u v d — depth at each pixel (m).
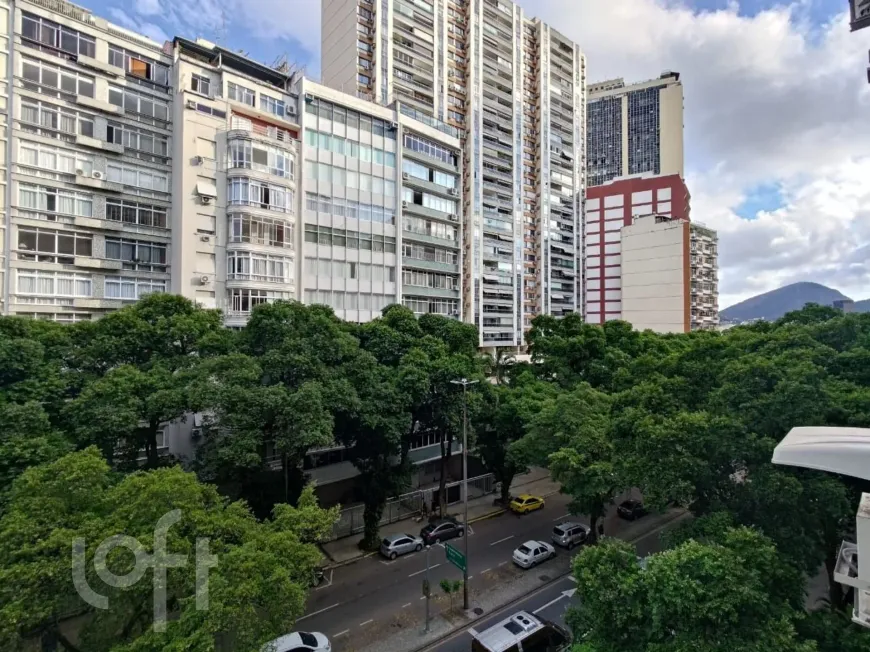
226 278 29.12
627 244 71.38
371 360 21.95
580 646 11.77
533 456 22.25
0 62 22.84
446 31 56.66
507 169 61.38
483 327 57.75
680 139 105.31
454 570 21.58
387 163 37.66
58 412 16.28
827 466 9.17
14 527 8.68
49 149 24.19
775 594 10.27
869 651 9.35
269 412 17.52
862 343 21.66
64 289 24.69
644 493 13.97
